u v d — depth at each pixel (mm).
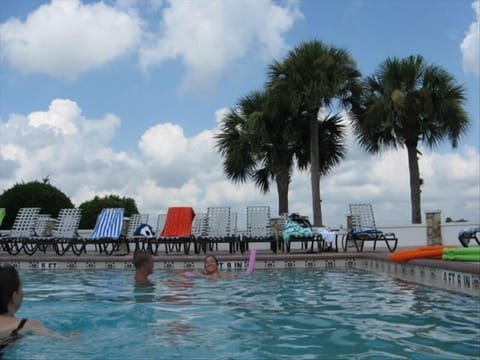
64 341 3762
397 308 5344
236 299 6070
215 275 8742
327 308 5387
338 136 20547
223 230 13805
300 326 4414
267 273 9609
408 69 18219
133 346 3703
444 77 18203
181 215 13641
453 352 3465
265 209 13805
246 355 3453
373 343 3750
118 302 5836
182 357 3414
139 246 14016
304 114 19703
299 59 18328
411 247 15133
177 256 11562
